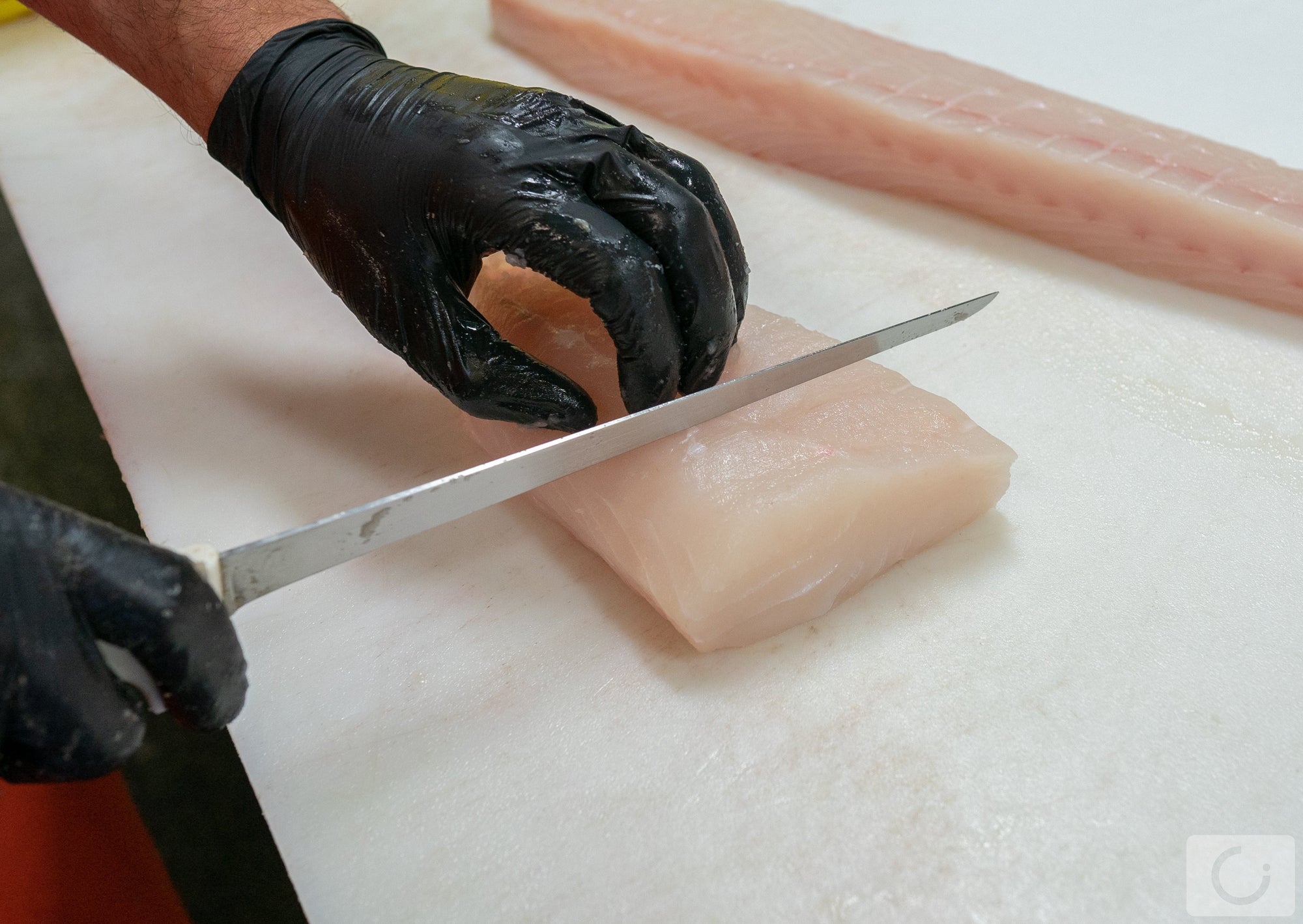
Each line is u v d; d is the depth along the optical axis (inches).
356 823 13.9
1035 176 20.6
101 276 22.7
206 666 11.4
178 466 18.4
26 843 15.5
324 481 17.9
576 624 15.6
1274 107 23.0
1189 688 14.3
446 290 15.3
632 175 14.4
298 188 16.1
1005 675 14.6
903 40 26.6
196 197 24.7
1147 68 24.6
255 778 14.3
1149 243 20.1
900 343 15.8
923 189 22.3
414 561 16.5
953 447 15.3
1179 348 18.8
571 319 16.8
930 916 12.8
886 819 13.5
